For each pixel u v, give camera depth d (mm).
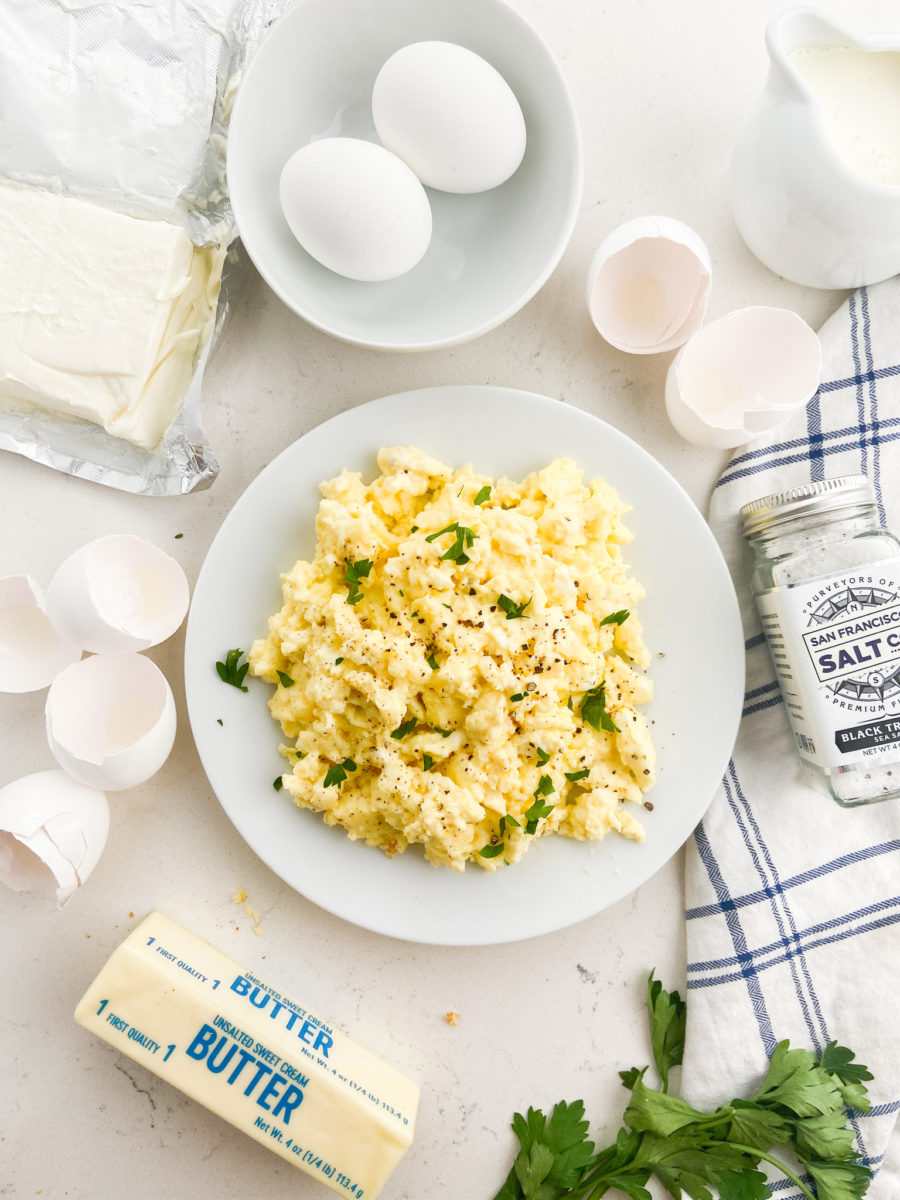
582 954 394
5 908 389
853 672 338
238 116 343
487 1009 392
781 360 365
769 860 385
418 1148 389
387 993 391
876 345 380
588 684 353
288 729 366
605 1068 392
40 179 361
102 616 337
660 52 383
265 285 385
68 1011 389
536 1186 374
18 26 357
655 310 369
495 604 347
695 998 382
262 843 366
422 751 348
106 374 356
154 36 360
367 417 362
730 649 368
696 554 369
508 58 351
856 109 346
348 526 348
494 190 374
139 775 348
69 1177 387
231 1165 389
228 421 386
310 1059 353
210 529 388
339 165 326
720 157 385
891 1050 376
